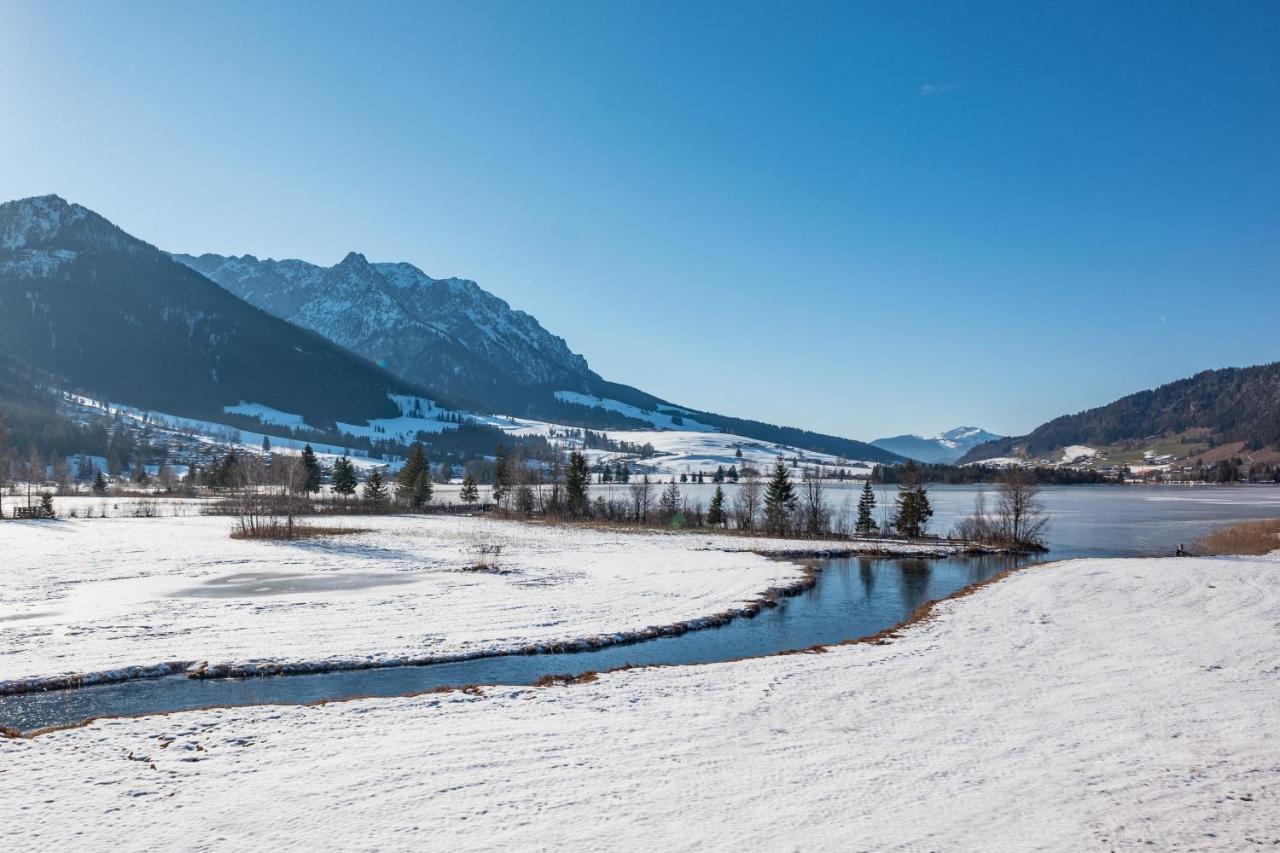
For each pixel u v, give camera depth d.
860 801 10.06
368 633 22.81
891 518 92.88
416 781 10.80
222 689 17.61
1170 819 9.49
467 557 43.62
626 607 28.34
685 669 18.41
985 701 15.15
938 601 29.98
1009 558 51.44
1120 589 31.62
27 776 11.09
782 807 9.86
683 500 117.19
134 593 29.55
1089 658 19.14
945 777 10.95
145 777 11.03
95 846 8.81
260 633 22.45
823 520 76.75
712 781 10.80
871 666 18.41
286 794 10.33
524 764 11.50
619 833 9.09
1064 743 12.48
